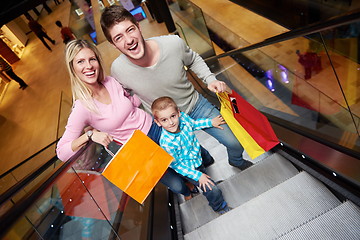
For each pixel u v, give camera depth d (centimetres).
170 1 812
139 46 179
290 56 373
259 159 291
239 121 181
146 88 208
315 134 235
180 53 203
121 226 243
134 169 166
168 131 202
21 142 748
